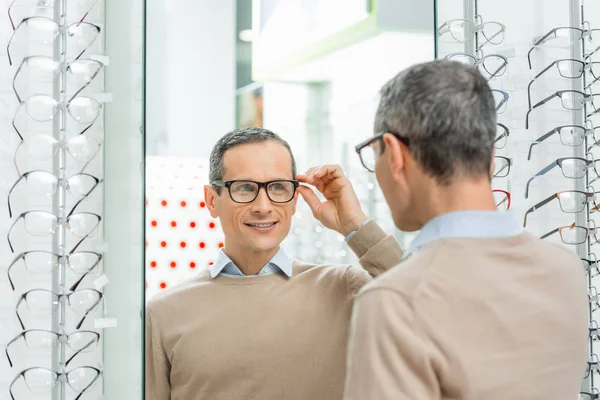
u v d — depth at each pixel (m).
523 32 2.25
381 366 0.92
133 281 1.62
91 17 1.76
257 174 1.50
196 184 1.67
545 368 0.98
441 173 1.02
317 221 1.78
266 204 1.50
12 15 1.81
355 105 1.78
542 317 0.98
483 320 0.95
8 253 1.79
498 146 2.15
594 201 2.26
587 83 2.38
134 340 1.60
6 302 1.77
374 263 1.44
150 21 1.66
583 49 2.29
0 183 1.79
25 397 1.74
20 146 1.77
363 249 1.48
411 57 1.76
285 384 1.49
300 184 1.58
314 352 1.49
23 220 1.78
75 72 1.74
